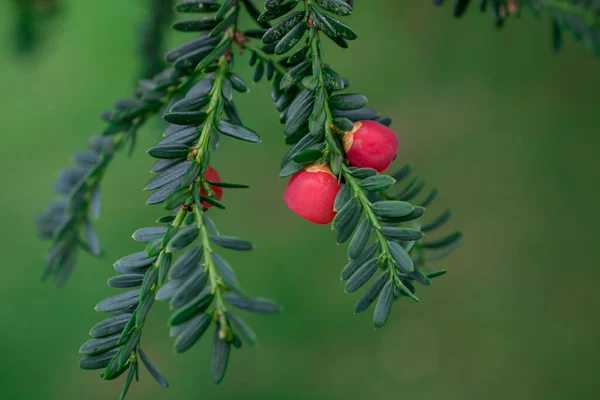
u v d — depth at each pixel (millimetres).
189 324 712
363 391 4086
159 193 821
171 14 1583
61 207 1396
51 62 5043
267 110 4539
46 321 4289
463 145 4762
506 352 4184
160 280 744
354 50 5047
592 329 4152
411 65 4988
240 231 4570
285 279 4402
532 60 4941
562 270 4355
